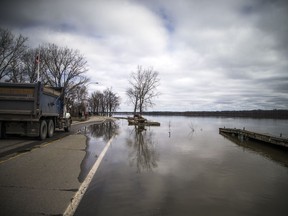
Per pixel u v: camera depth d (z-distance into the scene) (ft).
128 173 27.09
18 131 46.09
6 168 24.72
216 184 24.76
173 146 52.16
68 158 31.50
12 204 15.79
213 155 42.88
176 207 18.20
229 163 36.32
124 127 111.24
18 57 122.83
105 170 27.53
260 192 22.74
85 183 21.13
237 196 21.35
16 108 44.68
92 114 360.69
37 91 44.91
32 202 16.28
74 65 154.10
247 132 74.28
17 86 44.62
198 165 33.60
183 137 73.77
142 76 215.72
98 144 48.24
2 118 44.70
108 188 21.31
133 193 20.52
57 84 148.15
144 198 19.54
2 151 34.47
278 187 24.59
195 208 18.22
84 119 177.17
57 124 60.54
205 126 149.28
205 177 27.35
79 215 15.67
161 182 24.38
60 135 60.49
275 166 35.76
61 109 64.59
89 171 25.57
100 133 74.08
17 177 21.66
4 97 44.32
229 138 79.00
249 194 22.06
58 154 33.76
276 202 20.18
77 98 214.90
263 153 48.85
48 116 52.54
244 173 30.27
